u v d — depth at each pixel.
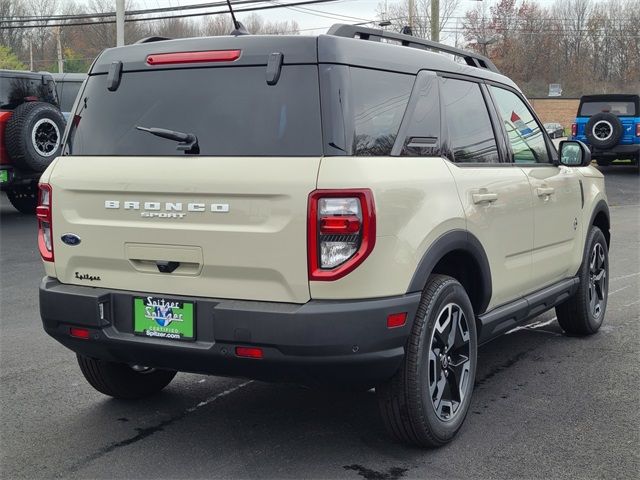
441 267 4.35
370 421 4.46
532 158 5.45
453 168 4.26
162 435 4.25
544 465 3.85
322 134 3.55
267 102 3.69
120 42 25.95
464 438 4.19
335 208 3.44
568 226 5.73
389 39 4.33
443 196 4.02
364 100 3.73
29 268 9.43
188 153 3.77
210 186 3.61
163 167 3.75
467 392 4.25
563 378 5.25
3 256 10.23
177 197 3.71
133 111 3.99
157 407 4.70
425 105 4.19
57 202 4.04
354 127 3.60
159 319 3.78
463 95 4.66
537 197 5.16
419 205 3.81
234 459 3.93
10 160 12.87
